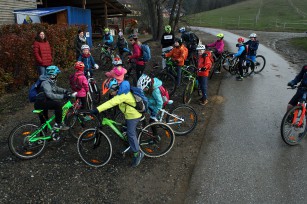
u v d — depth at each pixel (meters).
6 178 4.04
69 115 5.04
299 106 4.84
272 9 56.84
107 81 5.33
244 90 8.31
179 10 19.39
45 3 19.92
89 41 17.27
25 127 4.47
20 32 9.21
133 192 3.79
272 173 4.14
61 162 4.47
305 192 3.73
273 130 5.57
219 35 9.91
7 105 6.84
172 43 9.27
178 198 3.67
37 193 3.75
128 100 3.98
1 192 3.75
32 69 8.20
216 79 9.76
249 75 10.20
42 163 4.43
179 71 7.84
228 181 3.98
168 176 4.13
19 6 15.89
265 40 21.70
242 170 4.23
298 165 4.34
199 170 4.25
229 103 7.17
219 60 9.98
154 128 4.58
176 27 19.88
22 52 7.66
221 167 4.32
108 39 11.58
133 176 4.13
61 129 4.75
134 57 7.69
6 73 7.45
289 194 3.69
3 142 5.05
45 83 4.42
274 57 13.78
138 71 7.84
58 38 9.98
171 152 4.80
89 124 5.41
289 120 4.89
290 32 29.22
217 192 3.76
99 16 26.19
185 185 3.92
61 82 8.86
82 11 17.00
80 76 5.39
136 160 4.28
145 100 4.14
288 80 9.43
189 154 4.73
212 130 5.60
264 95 7.80
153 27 19.05
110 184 3.94
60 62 10.65
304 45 17.89
